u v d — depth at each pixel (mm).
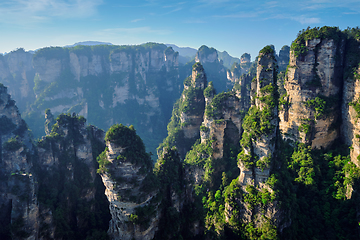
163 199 51062
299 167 63562
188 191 55656
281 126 73875
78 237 58344
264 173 52281
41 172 61594
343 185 56406
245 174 54844
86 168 68625
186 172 55844
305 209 56188
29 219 48938
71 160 66312
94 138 77750
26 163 56688
